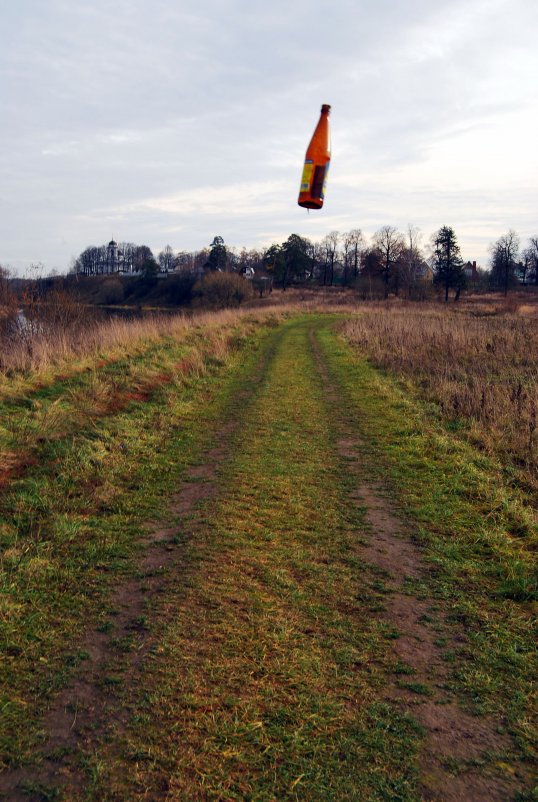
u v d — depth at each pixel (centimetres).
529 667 334
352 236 10906
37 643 351
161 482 654
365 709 298
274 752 268
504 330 2075
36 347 1202
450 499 596
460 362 1495
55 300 1738
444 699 306
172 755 265
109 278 9588
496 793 247
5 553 452
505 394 1009
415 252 8612
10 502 545
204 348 1750
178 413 980
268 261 9500
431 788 249
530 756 268
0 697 303
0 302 1638
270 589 418
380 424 917
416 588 423
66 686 313
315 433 870
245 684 315
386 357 1559
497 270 9894
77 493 596
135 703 299
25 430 721
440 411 974
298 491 624
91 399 921
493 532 514
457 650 350
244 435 856
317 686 314
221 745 272
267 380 1338
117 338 1557
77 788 247
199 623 372
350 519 550
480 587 425
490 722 290
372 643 355
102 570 446
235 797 243
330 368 1524
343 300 7125
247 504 583
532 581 425
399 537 511
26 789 247
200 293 6906
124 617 381
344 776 255
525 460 716
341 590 419
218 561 458
